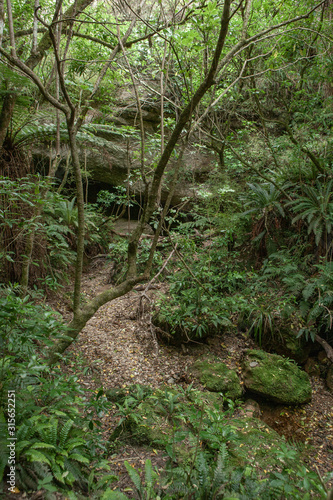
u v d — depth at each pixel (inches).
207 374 134.2
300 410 131.3
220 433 86.6
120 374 130.4
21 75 120.5
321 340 149.9
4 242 136.8
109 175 234.7
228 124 210.2
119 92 242.5
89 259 226.2
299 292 162.2
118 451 94.1
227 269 189.6
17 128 142.7
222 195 200.2
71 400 81.3
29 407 70.4
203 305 154.9
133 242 106.1
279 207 180.2
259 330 151.3
